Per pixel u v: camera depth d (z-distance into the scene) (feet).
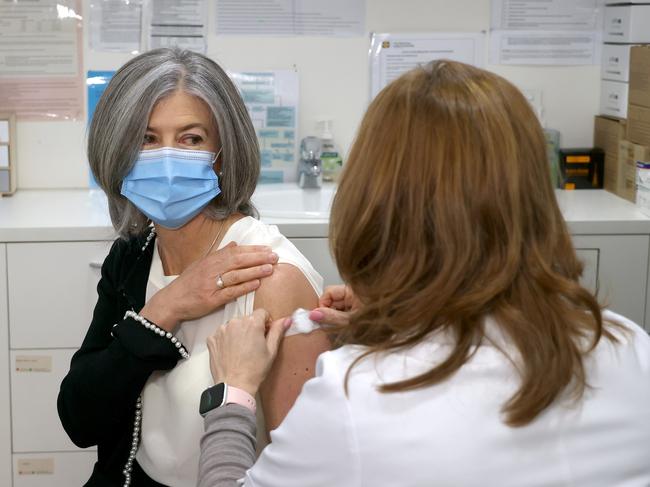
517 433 3.23
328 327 4.52
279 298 4.81
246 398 4.27
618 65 8.91
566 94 9.39
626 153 8.67
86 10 8.89
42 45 8.92
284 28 9.04
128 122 4.89
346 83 9.20
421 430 3.23
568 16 9.21
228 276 4.83
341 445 3.26
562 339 3.30
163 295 4.96
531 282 3.40
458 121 3.41
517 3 9.17
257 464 3.59
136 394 5.05
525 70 9.32
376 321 3.50
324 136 9.10
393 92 3.58
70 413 5.22
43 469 7.93
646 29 8.65
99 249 7.59
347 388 3.32
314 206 8.84
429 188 3.40
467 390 3.27
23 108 9.03
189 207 5.07
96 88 9.02
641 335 3.63
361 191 3.53
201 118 4.99
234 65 9.07
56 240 7.55
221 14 8.96
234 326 4.52
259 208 8.52
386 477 3.22
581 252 7.89
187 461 4.97
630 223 7.84
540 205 3.45
